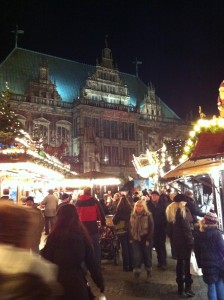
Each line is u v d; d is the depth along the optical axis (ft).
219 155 29.19
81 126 188.65
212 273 21.42
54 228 15.23
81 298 13.44
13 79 188.96
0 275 5.60
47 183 91.91
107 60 219.20
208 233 21.91
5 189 61.05
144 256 31.68
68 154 189.57
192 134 32.94
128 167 204.33
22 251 6.26
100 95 209.97
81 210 31.91
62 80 210.79
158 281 31.58
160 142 230.68
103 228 42.88
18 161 47.57
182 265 27.55
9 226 6.86
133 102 236.22
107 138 200.75
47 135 185.16
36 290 5.70
